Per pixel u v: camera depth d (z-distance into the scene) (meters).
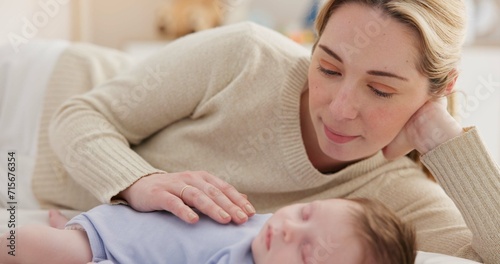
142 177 1.02
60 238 0.88
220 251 0.84
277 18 3.01
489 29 2.74
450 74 0.99
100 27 3.00
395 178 1.20
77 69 1.54
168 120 1.23
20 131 1.46
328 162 1.17
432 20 0.92
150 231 0.89
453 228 1.09
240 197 0.96
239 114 1.14
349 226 0.82
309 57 1.17
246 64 1.15
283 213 0.87
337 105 0.94
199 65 1.18
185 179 0.97
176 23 2.92
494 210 0.97
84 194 1.27
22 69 1.55
